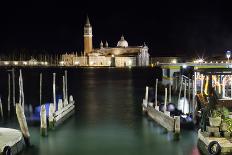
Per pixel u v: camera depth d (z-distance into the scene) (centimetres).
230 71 2775
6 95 6494
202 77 3775
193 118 3228
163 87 5922
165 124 3164
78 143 2812
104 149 2652
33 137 2953
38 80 10650
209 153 2231
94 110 4462
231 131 2358
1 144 2255
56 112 3397
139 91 7062
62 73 15600
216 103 2531
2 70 19138
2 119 3844
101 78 11844
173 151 2583
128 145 2753
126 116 3978
